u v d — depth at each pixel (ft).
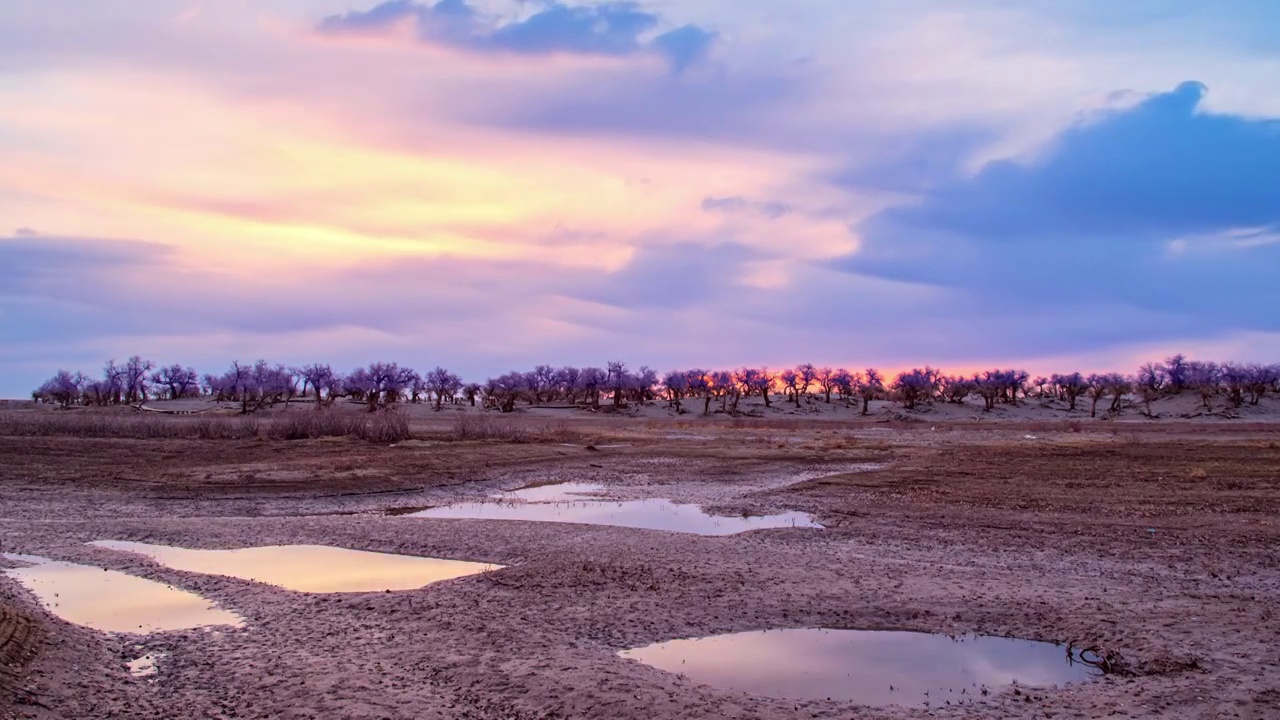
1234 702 30.53
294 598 47.70
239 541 67.56
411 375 461.78
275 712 30.48
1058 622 42.37
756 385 512.63
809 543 66.23
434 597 47.65
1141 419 408.87
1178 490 97.35
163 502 89.51
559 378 516.73
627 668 35.53
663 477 120.78
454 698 31.99
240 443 152.46
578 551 60.80
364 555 62.59
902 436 239.09
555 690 32.68
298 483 100.94
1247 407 429.38
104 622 43.09
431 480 110.32
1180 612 43.37
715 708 30.99
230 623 42.86
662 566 55.31
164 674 34.73
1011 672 35.78
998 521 76.33
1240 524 72.59
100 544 66.13
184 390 473.26
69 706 30.50
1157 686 32.55
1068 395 515.91
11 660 33.06
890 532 71.36
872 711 30.91
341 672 34.71
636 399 516.73
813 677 35.35
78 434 167.02
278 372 422.41
